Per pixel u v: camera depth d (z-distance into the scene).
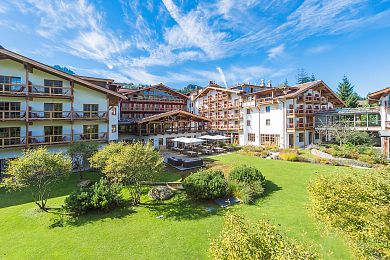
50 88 19.47
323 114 29.50
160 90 45.59
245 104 36.00
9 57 17.48
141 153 11.95
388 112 23.06
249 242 3.99
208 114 45.41
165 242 8.06
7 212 11.08
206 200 12.39
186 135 36.00
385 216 4.29
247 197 11.82
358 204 4.85
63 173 11.44
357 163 18.25
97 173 18.47
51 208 11.48
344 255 6.85
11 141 18.08
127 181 11.96
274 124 31.47
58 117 20.59
